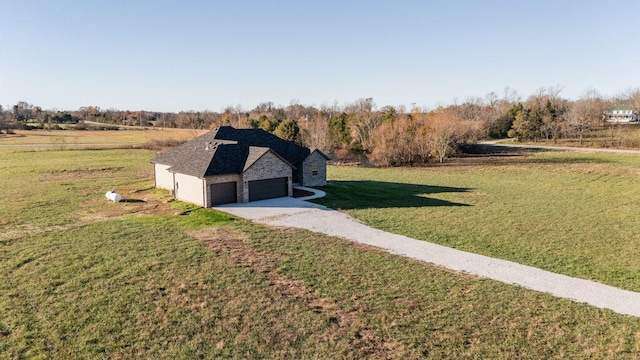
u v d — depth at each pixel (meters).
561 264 18.28
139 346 11.30
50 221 24.11
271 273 16.50
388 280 16.03
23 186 36.00
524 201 33.12
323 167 38.72
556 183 43.03
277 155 31.20
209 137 36.50
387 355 11.04
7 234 21.39
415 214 27.59
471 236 22.55
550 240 21.98
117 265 17.08
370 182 42.84
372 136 68.12
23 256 18.06
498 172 51.53
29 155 60.06
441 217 26.86
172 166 31.77
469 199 33.78
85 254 18.41
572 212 29.05
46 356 10.77
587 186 40.91
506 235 22.84
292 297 14.37
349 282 15.76
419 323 12.72
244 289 14.92
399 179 45.81
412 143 60.97
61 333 11.89
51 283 15.24
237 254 18.64
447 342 11.68
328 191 35.56
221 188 29.00
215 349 11.22
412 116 67.88
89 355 10.87
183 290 14.77
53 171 45.19
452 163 61.03
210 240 20.67
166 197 31.50
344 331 12.20
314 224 24.30
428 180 45.25
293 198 31.77
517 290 15.27
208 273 16.33
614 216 27.84
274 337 11.83
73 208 27.73
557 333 12.17
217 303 13.84
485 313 13.40
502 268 17.69
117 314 13.01
